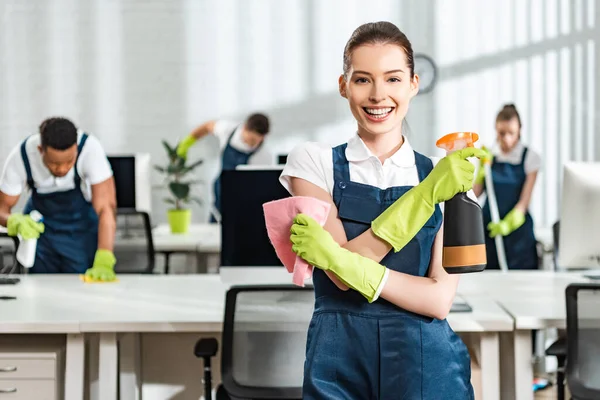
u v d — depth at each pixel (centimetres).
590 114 685
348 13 684
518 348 264
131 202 499
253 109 688
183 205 692
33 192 372
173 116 687
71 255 375
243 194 290
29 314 274
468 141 164
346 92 170
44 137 341
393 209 162
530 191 523
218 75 686
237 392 245
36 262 377
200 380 314
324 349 167
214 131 648
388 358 165
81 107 684
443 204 172
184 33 684
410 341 166
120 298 302
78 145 361
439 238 173
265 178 290
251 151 600
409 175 171
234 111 688
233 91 687
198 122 688
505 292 307
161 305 288
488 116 686
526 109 686
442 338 170
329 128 688
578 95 684
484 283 329
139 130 687
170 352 314
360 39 164
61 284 333
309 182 172
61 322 264
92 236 380
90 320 265
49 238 374
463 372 173
